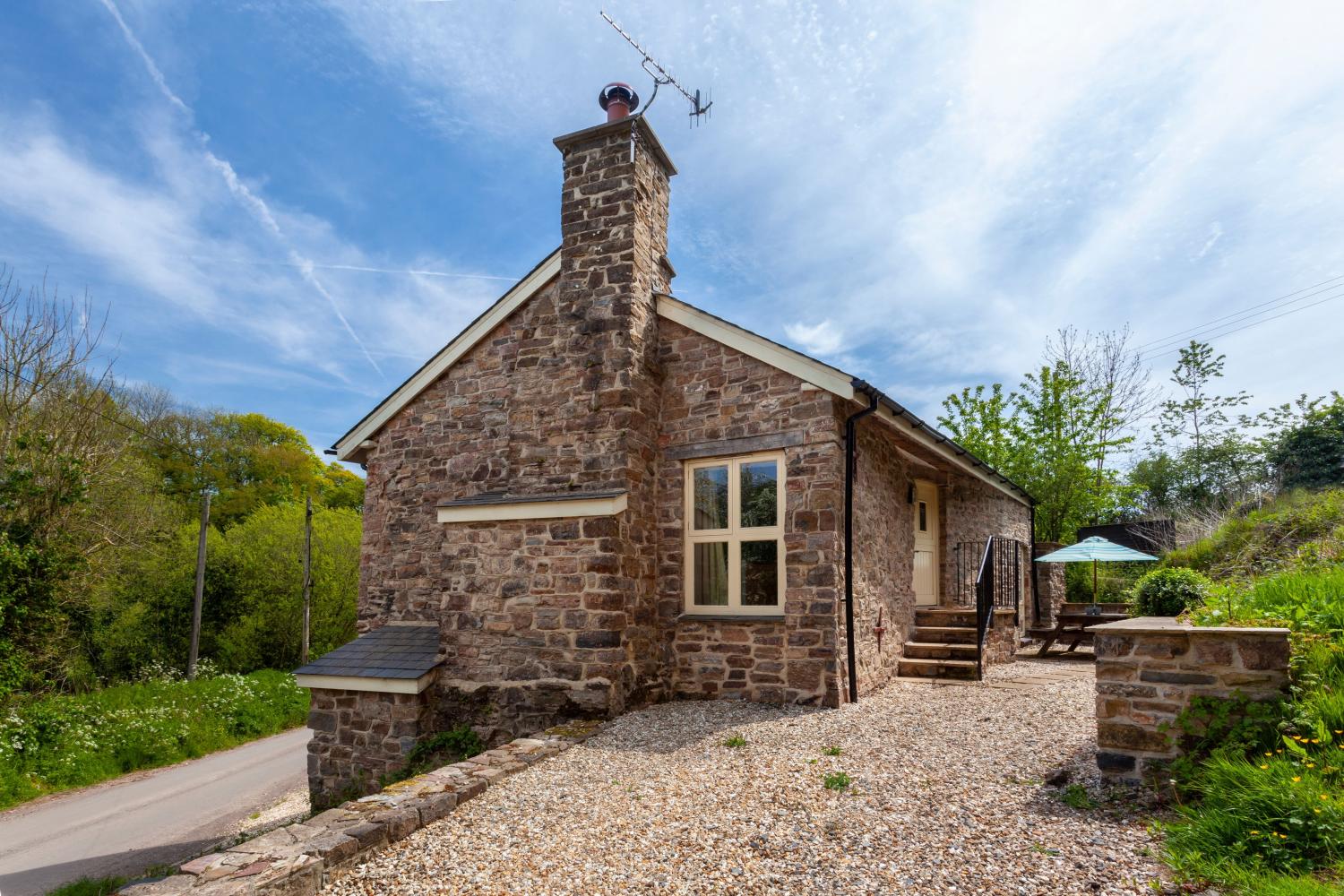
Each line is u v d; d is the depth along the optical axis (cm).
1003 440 2145
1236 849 330
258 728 1577
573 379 840
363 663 860
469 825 463
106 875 788
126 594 1942
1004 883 340
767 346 802
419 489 1000
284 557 2230
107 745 1277
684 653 822
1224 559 1248
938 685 855
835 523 751
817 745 586
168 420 2764
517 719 773
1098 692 454
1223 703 420
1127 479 2622
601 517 764
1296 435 2039
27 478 1317
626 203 841
